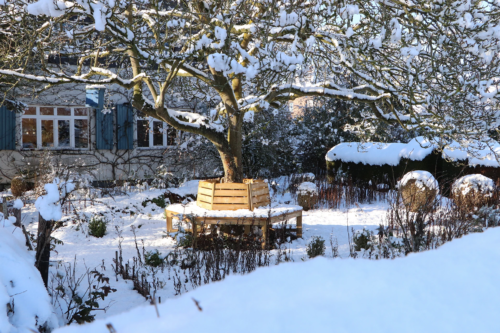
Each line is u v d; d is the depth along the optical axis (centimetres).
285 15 521
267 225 690
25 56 661
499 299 98
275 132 1419
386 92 693
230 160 760
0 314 200
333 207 1092
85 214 870
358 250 668
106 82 627
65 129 1381
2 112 1264
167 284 530
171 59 581
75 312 382
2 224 389
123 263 619
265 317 94
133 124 1455
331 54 724
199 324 93
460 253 132
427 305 96
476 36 564
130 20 638
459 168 1159
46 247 385
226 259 597
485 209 789
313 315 93
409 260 131
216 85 638
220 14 538
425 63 641
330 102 1691
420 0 597
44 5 452
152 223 879
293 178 1415
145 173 1479
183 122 705
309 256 636
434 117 667
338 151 1488
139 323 101
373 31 633
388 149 1332
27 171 1262
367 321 91
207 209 736
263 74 631
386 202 1163
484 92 588
